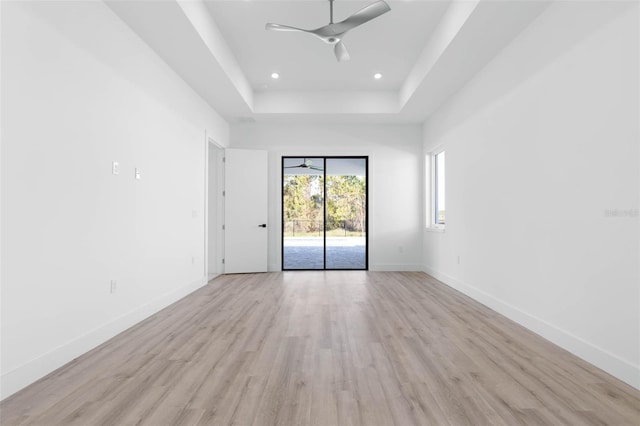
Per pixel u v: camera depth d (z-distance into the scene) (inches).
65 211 91.2
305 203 258.5
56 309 87.7
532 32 118.3
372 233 247.9
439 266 212.7
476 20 117.7
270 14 141.3
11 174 75.4
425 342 105.4
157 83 143.2
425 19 145.0
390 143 249.4
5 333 73.5
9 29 75.1
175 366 88.2
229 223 237.6
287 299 162.4
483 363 90.1
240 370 85.9
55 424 63.1
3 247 73.4
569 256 100.0
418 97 195.3
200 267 190.4
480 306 149.5
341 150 248.4
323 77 205.2
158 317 133.2
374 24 148.8
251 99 216.2
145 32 126.0
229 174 238.2
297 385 78.0
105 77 109.0
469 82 169.9
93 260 102.3
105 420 64.2
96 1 104.8
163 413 66.6
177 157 162.4
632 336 79.3
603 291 87.7
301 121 242.7
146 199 133.9
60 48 89.8
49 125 86.0
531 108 118.9
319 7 136.5
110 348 100.8
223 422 63.7
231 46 167.5
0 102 72.9
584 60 94.4
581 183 95.7
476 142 161.6
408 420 64.2
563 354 96.7
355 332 114.8
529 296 119.5
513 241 129.8
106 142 109.2
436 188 242.5
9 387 73.8
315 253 262.1
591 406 69.3
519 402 70.7
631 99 80.3
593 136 91.4
